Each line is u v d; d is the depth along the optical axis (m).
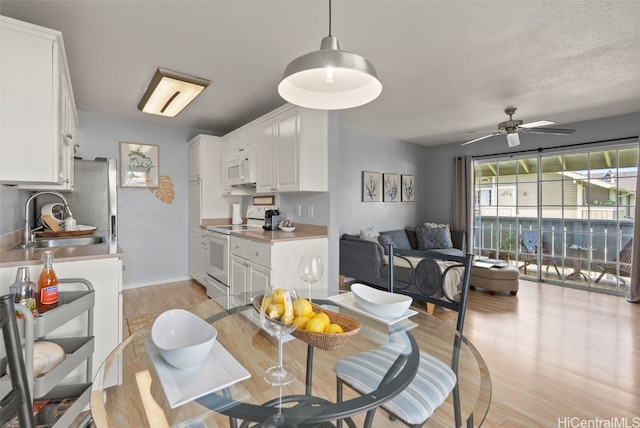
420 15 1.87
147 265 4.22
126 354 1.13
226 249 3.38
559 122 4.26
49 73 1.59
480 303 3.64
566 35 2.11
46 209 2.74
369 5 1.77
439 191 5.90
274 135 3.22
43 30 1.56
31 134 1.56
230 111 3.71
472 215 5.39
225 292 3.38
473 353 1.26
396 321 1.32
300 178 2.88
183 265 4.52
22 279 1.40
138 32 2.04
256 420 0.84
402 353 1.22
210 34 2.07
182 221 4.50
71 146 2.40
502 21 1.94
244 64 2.49
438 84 2.94
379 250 3.83
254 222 4.14
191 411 0.87
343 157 4.71
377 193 5.17
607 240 4.13
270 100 3.33
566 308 3.47
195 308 1.74
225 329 1.45
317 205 3.21
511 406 1.78
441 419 1.05
